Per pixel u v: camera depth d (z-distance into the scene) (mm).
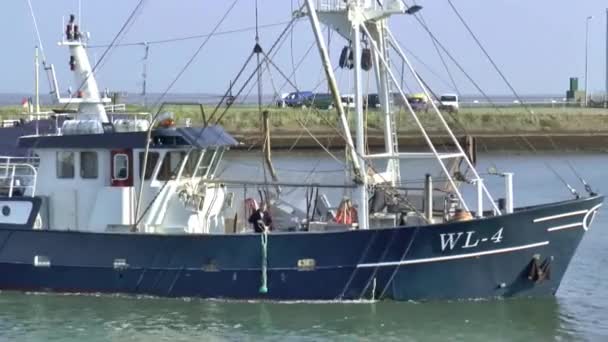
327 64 70812
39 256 74688
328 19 77625
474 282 71500
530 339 66438
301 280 70938
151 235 72000
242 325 68125
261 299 71812
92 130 76688
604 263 93312
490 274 71625
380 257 70125
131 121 77500
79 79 84312
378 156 73375
